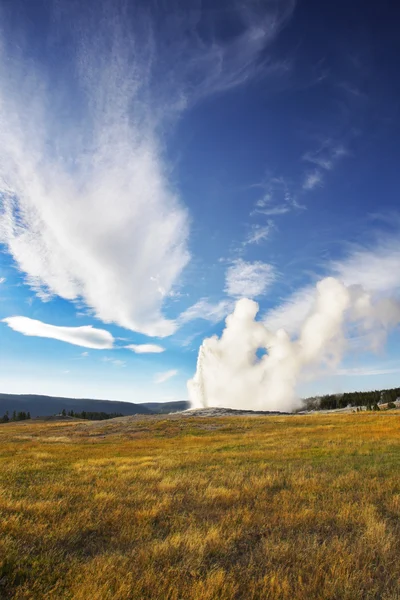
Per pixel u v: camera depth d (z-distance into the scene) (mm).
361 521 7609
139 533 7176
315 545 6355
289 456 17734
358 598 4766
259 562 5949
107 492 10797
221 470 14258
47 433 44781
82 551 6520
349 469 13531
